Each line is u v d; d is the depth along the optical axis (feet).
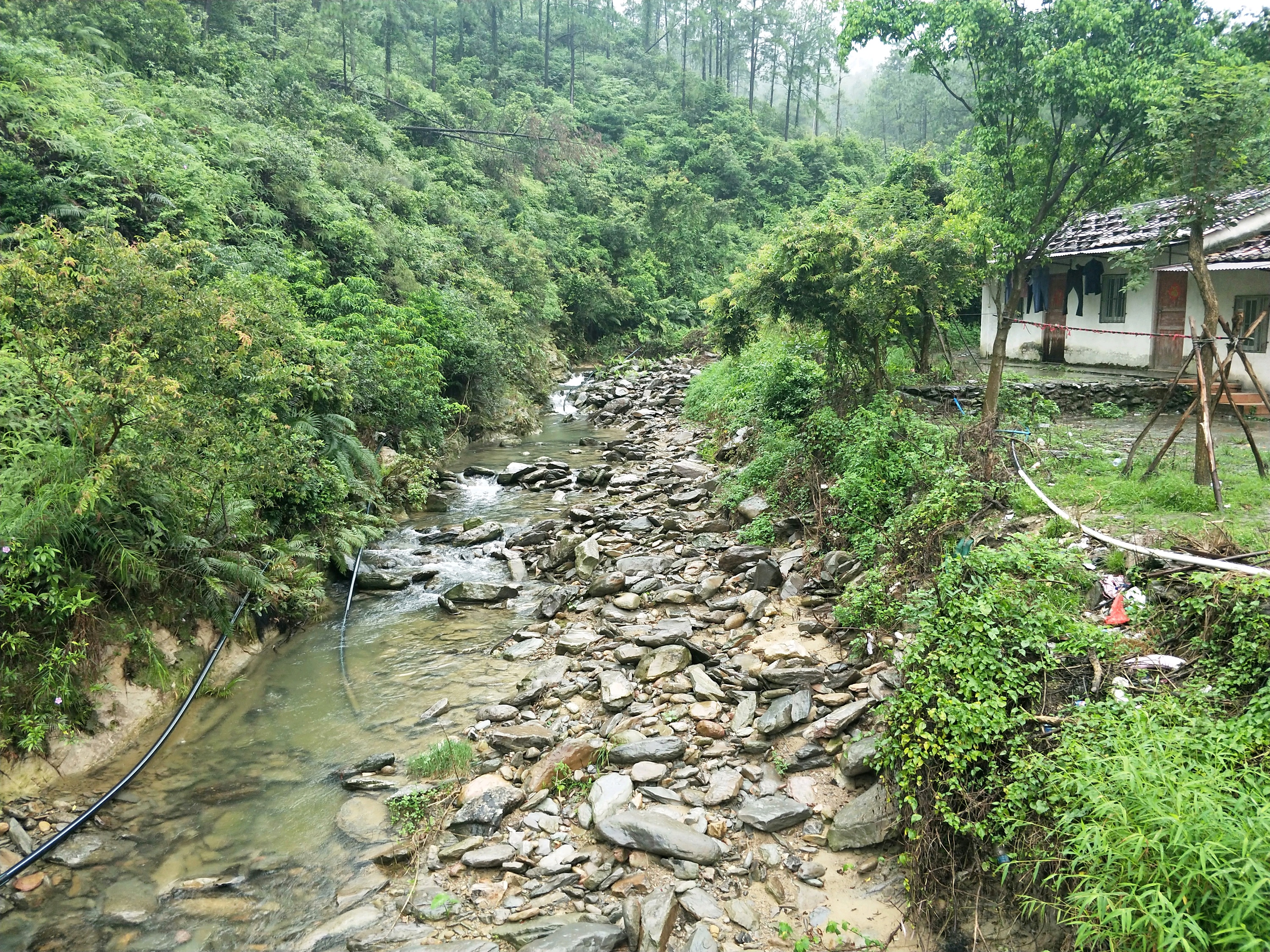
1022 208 34.81
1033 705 16.02
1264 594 15.76
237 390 27.22
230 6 96.68
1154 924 10.52
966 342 62.34
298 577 30.30
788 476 35.78
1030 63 31.65
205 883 16.39
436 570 34.65
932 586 22.16
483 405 67.72
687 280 133.59
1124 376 47.57
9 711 18.88
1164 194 25.86
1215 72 24.02
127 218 45.32
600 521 39.32
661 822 16.88
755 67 224.12
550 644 27.30
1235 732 13.52
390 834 17.84
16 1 63.93
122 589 22.39
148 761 20.59
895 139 239.09
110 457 21.16
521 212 117.29
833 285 37.73
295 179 65.87
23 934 15.08
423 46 155.12
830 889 15.52
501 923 15.03
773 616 26.86
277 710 23.47
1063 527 22.90
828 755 19.06
